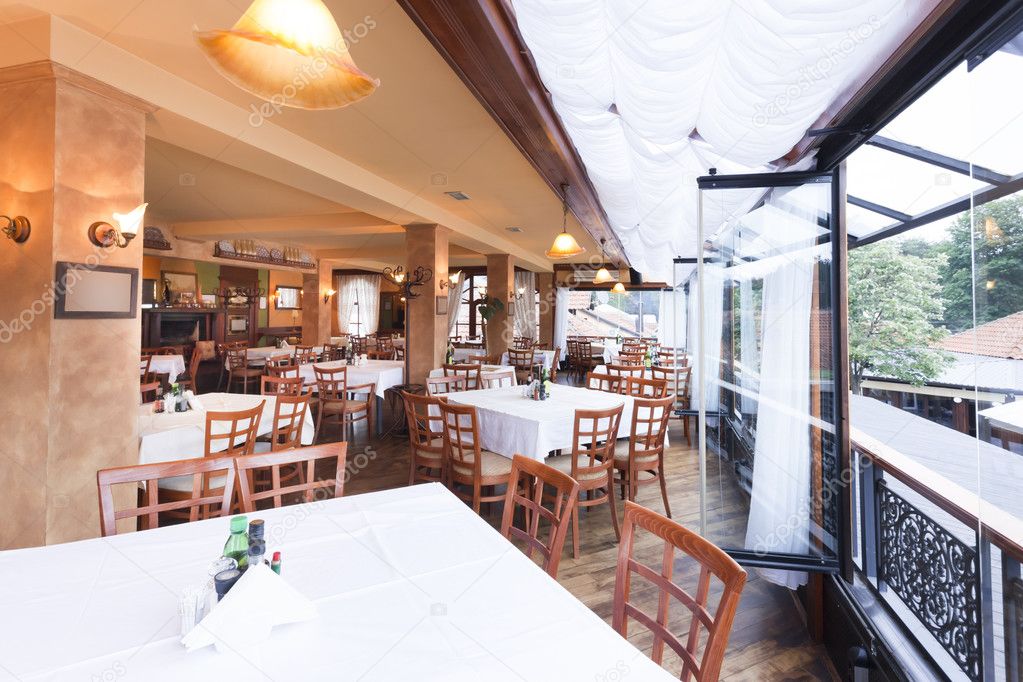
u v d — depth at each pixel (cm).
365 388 604
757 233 261
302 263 1179
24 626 109
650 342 1218
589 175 410
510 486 185
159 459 312
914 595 194
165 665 97
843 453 237
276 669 97
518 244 1001
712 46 162
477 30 213
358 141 415
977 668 156
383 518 171
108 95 284
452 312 1403
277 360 873
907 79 162
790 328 258
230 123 350
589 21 164
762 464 263
